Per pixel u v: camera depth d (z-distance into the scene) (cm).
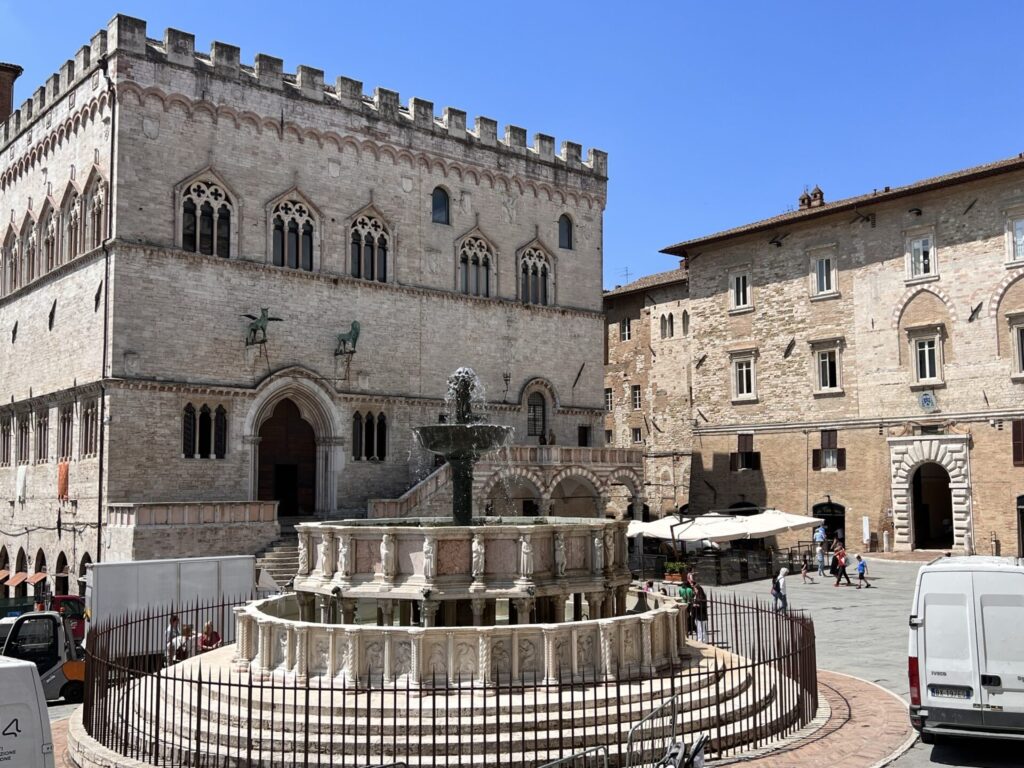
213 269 4872
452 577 2108
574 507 6312
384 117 5597
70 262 4922
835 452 6041
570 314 6438
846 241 6066
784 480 6316
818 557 4928
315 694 1844
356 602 2214
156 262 4684
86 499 4653
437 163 5838
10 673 1324
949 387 5503
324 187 5331
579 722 1727
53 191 5253
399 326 5575
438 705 1745
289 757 1669
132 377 4562
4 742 1302
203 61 4909
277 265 5134
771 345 6462
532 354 6206
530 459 5466
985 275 5366
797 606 3841
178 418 4706
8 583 5297
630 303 8306
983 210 5397
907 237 5747
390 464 5475
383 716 1645
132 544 4153
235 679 2033
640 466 5947
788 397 6334
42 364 5256
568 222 6562
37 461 5288
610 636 1923
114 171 4609
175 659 2419
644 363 8088
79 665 2739
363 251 5484
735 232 6588
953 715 1736
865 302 5941
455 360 5819
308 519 5088
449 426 2500
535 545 2153
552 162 6419
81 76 4931
